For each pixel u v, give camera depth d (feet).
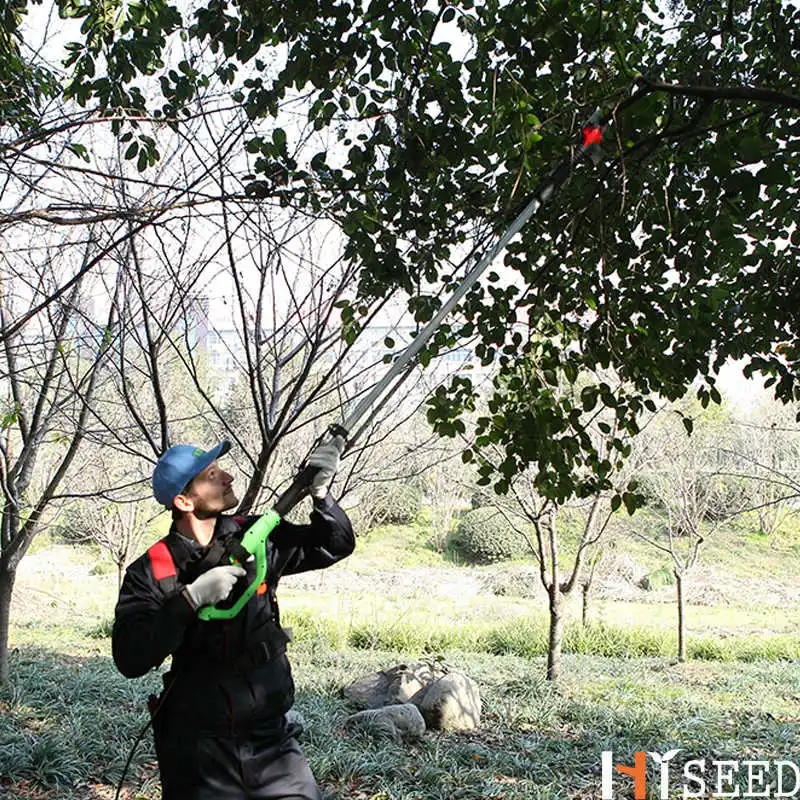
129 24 12.57
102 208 12.06
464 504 103.19
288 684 8.99
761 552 84.58
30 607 54.75
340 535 9.27
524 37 10.84
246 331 16.43
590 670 40.52
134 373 31.55
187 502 9.11
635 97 10.55
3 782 19.08
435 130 11.86
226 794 8.46
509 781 21.86
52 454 42.14
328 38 11.90
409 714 25.85
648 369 13.89
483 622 56.34
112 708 25.84
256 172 12.63
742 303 14.12
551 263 13.75
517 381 14.74
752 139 9.95
